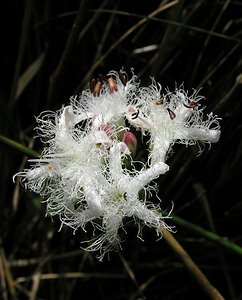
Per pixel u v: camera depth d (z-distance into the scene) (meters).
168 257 0.13
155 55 0.12
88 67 0.13
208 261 0.13
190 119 0.09
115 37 0.13
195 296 0.13
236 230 0.13
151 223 0.08
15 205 0.13
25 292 0.13
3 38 0.14
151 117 0.09
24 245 0.14
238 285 0.13
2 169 0.13
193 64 0.12
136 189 0.08
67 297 0.13
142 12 0.13
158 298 0.13
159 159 0.08
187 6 0.12
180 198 0.12
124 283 0.13
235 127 0.12
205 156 0.12
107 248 0.09
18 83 0.13
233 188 0.13
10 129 0.13
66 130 0.09
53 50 0.13
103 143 0.08
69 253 0.13
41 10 0.13
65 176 0.08
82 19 0.10
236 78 0.11
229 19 0.12
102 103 0.09
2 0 0.13
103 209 0.08
